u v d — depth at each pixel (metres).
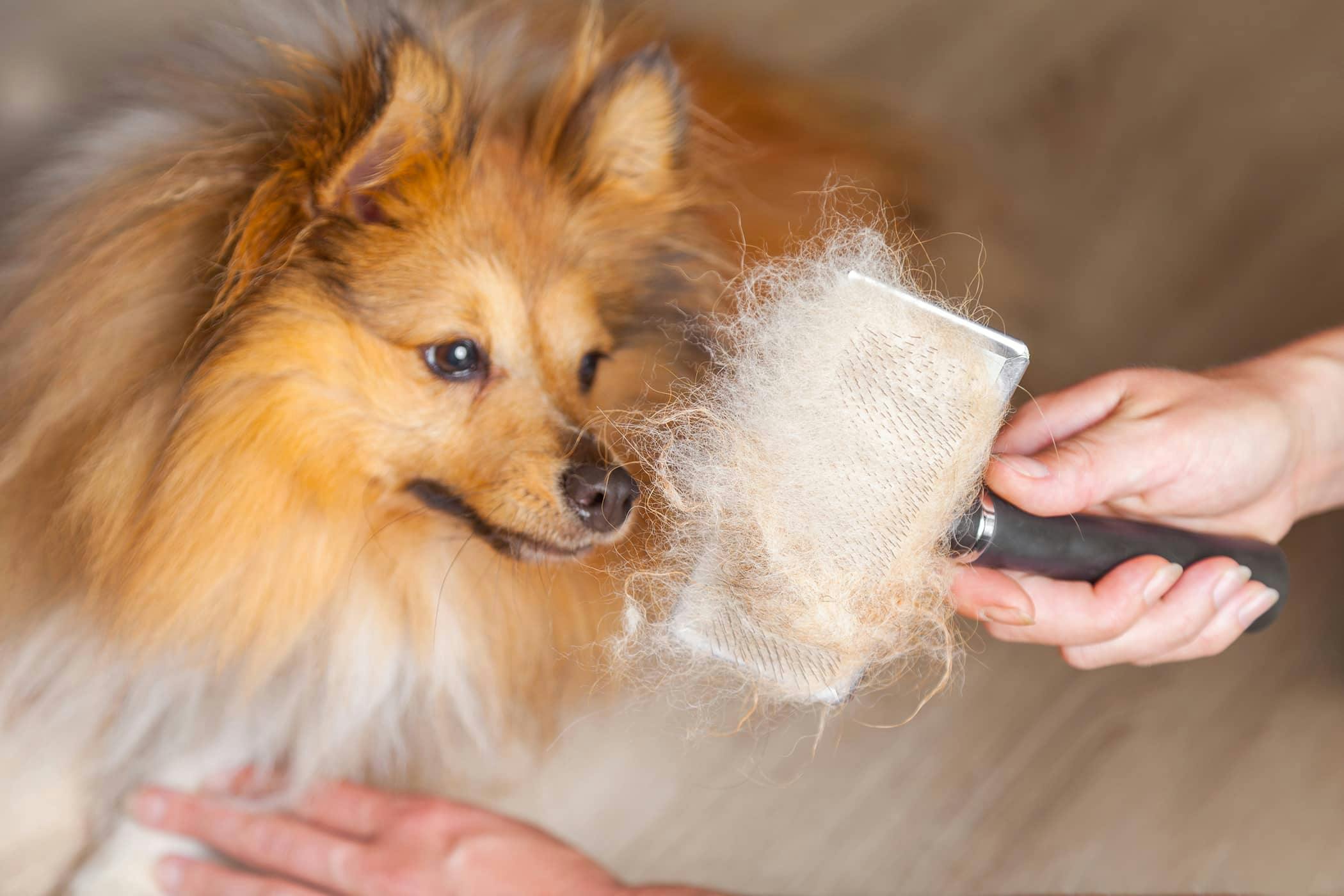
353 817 1.68
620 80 1.66
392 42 1.36
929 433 0.89
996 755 1.98
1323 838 1.91
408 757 1.85
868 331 0.89
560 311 1.61
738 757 1.94
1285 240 2.88
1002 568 1.19
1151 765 1.98
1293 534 2.22
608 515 1.50
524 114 1.74
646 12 2.31
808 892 1.84
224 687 1.63
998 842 1.89
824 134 2.48
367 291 1.46
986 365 0.90
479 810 1.68
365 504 1.58
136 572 1.50
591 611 1.86
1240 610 1.38
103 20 2.13
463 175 1.51
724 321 1.63
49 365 1.46
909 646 1.01
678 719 1.94
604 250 1.71
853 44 3.08
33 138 1.97
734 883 1.84
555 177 1.63
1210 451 1.41
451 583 1.72
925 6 3.19
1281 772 1.99
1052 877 1.86
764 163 2.23
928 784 1.95
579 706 1.93
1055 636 1.30
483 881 1.57
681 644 1.01
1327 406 1.55
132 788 1.66
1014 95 3.10
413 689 1.79
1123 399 1.43
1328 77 3.26
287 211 1.42
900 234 2.21
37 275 1.49
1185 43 3.29
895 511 0.90
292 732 1.71
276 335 1.45
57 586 1.54
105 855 1.60
